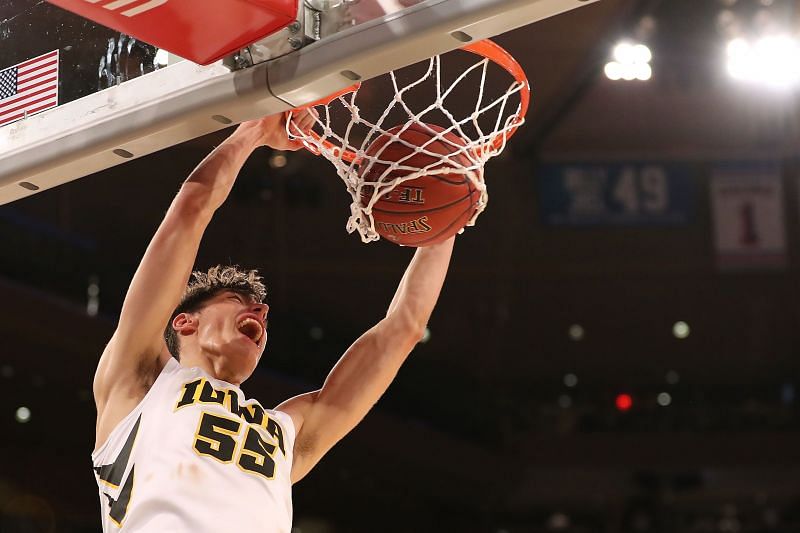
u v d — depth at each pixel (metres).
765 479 14.38
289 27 1.94
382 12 1.87
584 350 14.95
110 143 2.11
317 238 14.56
